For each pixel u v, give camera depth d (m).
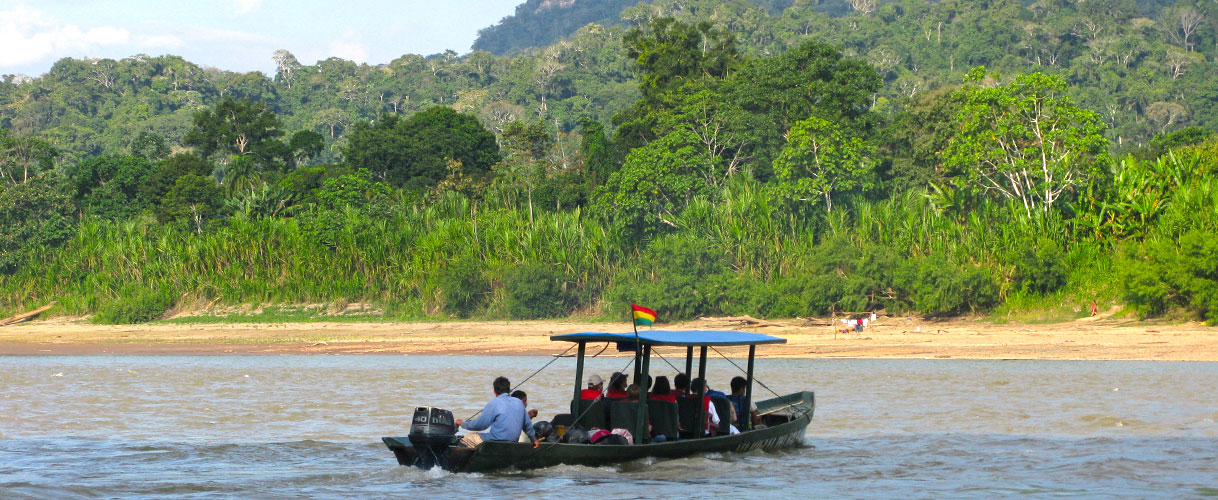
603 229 61.94
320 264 63.72
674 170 62.88
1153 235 47.12
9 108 191.38
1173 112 163.75
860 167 60.22
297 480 14.55
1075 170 53.16
